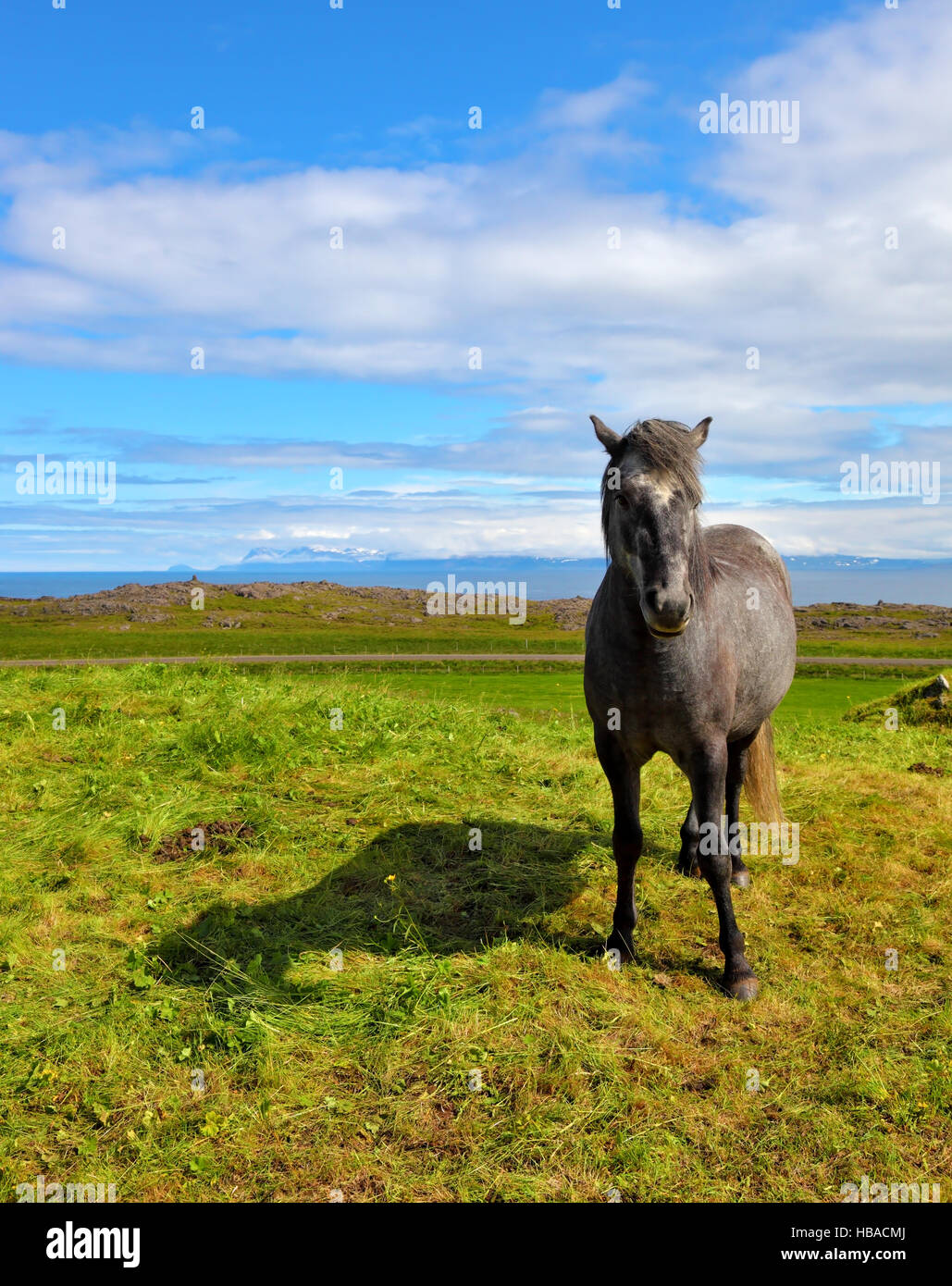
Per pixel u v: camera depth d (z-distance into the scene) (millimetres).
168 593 102500
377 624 89750
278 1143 3121
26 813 5812
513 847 5629
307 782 6570
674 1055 3629
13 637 71062
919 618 94250
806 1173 3051
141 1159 3025
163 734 7348
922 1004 4047
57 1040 3592
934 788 7164
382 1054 3568
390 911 4809
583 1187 2967
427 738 7852
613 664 4172
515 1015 3857
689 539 3875
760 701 5031
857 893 5207
